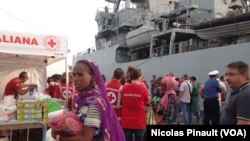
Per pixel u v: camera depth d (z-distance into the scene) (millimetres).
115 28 27047
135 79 5602
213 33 17578
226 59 14844
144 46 23359
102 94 2412
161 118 8031
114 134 2434
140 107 5484
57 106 6316
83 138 2256
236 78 3182
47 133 3951
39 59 10227
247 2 17609
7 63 9977
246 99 3014
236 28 15969
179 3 22109
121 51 25641
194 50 17750
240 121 3020
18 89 7355
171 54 18578
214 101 9523
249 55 13719
